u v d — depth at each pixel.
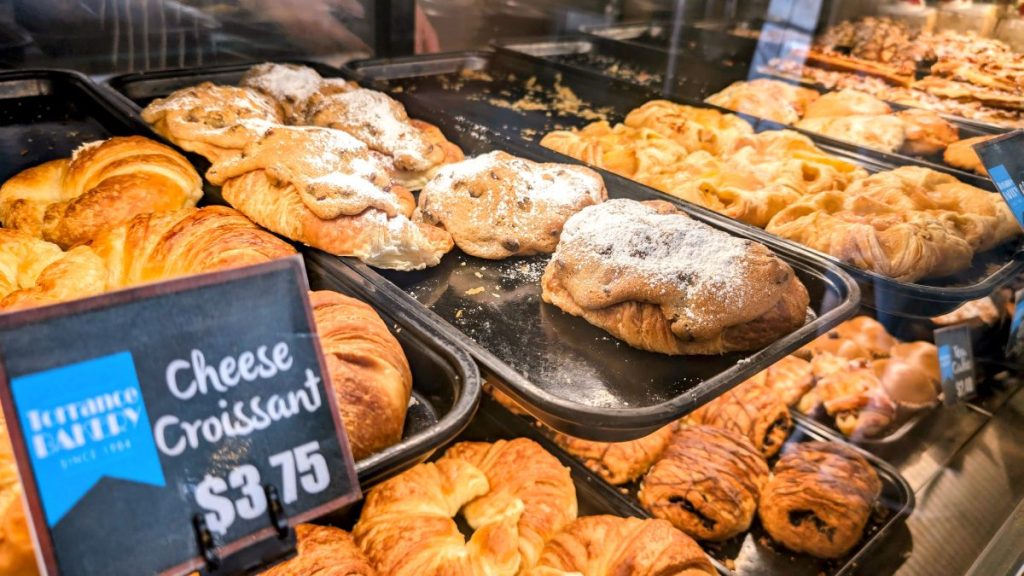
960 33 3.82
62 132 2.15
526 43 3.59
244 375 0.83
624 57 3.75
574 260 1.73
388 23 3.09
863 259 1.94
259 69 2.51
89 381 0.74
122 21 2.44
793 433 1.80
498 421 1.74
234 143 1.90
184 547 0.79
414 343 1.41
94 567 0.74
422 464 1.52
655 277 1.61
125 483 0.76
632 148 2.55
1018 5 3.60
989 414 1.93
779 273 1.64
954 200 2.35
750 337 1.62
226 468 0.82
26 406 0.70
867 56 3.68
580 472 1.62
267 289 0.84
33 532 0.71
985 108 3.20
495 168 2.04
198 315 0.80
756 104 3.10
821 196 2.27
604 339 1.68
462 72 3.30
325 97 2.33
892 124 2.87
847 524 1.53
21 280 1.46
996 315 2.08
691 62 3.63
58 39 2.35
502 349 1.61
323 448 0.88
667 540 1.42
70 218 1.63
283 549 0.86
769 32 3.80
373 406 1.20
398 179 2.16
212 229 1.55
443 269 1.89
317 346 0.88
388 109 2.30
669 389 1.53
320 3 2.85
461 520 1.51
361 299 1.55
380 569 1.30
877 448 1.77
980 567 1.53
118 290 0.75
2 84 2.25
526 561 1.39
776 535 1.55
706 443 1.69
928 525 1.61
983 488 1.73
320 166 1.75
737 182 2.38
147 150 1.84
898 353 1.98
